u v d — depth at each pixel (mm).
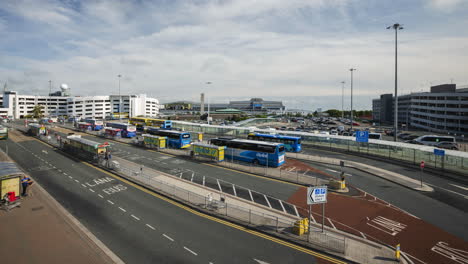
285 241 18953
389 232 20984
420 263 16891
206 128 84562
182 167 40219
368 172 38625
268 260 16578
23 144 59844
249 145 43500
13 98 170250
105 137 71375
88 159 44438
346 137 55688
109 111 183375
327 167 41938
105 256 16594
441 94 111438
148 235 19438
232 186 31531
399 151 45250
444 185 32938
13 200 24609
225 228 20812
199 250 17578
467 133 99812
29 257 16172
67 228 20172
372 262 16453
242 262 16312
